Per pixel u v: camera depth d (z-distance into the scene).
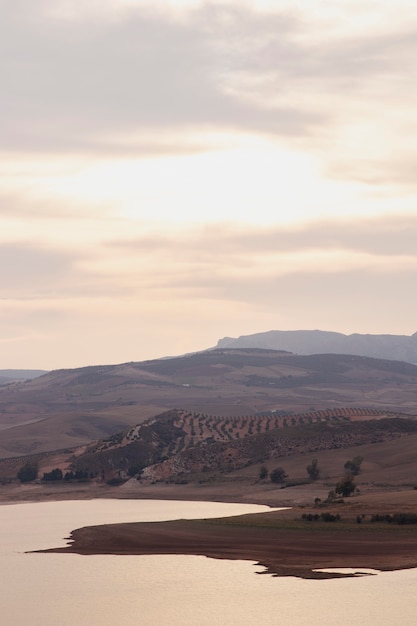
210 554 122.88
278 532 141.62
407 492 185.00
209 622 87.06
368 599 93.31
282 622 86.31
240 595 96.69
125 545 133.38
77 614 91.00
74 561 119.88
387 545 124.38
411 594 94.81
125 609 92.50
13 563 118.94
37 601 96.50
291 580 102.88
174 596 97.00
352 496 197.12
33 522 176.50
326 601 92.94
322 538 133.62
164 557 121.44
